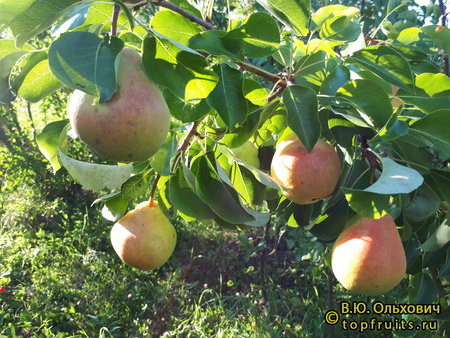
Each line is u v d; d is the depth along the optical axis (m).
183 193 0.42
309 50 0.53
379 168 0.42
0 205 1.74
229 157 0.43
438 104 0.40
